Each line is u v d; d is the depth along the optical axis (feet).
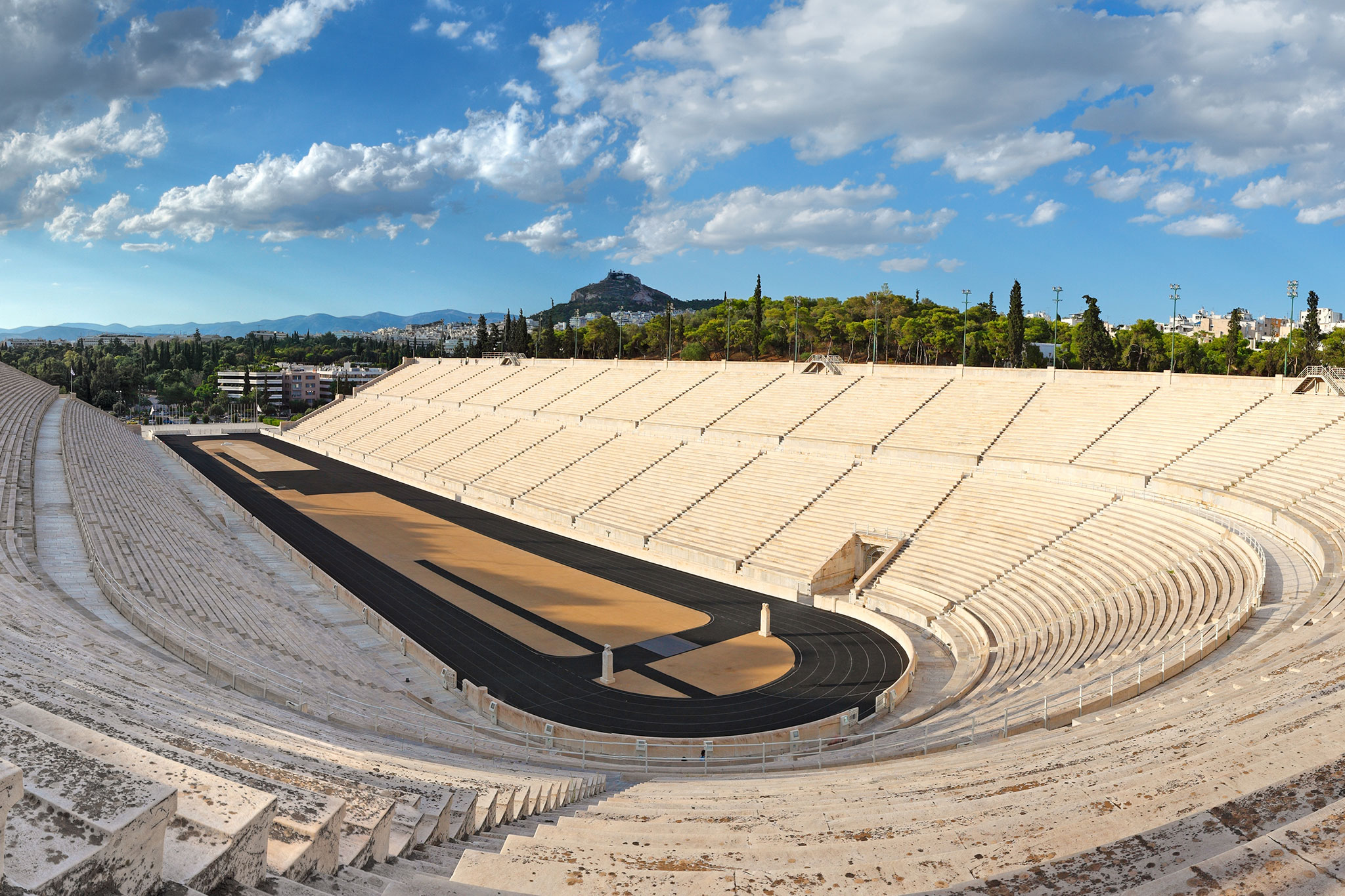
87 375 543.39
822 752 73.36
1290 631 65.46
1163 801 16.37
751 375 235.20
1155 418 147.13
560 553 164.04
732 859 19.62
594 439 230.68
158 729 24.11
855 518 151.02
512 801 36.37
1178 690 53.72
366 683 94.02
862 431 181.78
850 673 104.47
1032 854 15.51
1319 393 133.49
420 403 332.80
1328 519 98.94
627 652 112.16
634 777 65.21
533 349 403.95
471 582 143.43
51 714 15.67
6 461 156.97
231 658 78.89
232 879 12.50
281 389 654.94
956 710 82.74
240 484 242.37
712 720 92.02
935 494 150.41
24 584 88.53
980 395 179.63
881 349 343.46
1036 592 113.91
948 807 22.72
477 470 234.99
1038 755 36.40
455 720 88.38
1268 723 23.43
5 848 9.37
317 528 182.19
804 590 134.41
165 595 100.94
